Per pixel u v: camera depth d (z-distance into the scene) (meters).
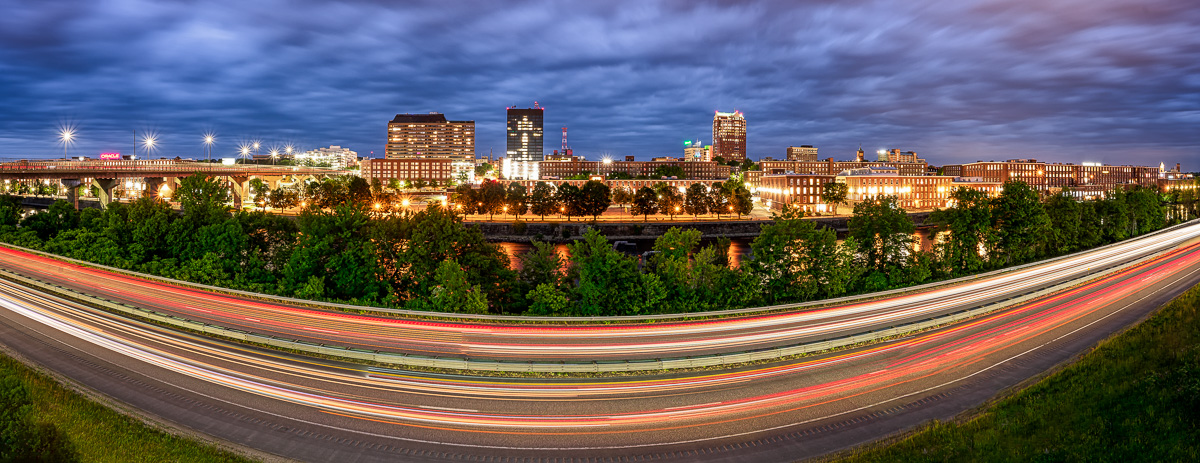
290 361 41.06
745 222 156.75
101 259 71.94
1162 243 99.12
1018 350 43.62
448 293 54.59
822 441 30.78
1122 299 58.66
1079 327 49.03
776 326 49.78
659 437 31.11
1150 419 28.61
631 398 35.56
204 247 69.81
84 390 35.78
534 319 50.25
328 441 30.48
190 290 60.50
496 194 161.25
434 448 29.94
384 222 64.25
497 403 34.78
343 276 60.09
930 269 71.94
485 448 29.98
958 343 45.34
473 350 43.25
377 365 40.56
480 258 60.34
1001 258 79.88
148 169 180.75
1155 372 33.44
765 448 30.11
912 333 48.00
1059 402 32.66
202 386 36.69
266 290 60.88
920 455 28.20
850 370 39.88
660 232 151.38
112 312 52.50
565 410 34.00
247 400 34.88
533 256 62.00
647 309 55.12
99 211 92.94
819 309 55.75
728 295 57.81
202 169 195.88
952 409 34.16
